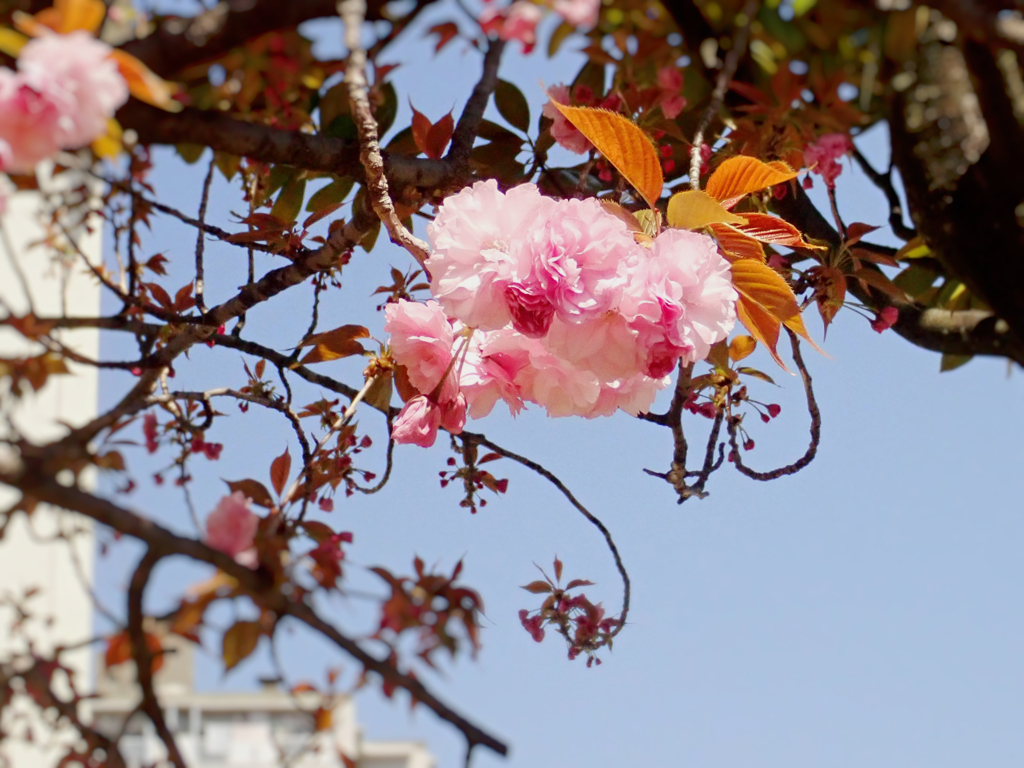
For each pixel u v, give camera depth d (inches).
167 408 58.8
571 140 58.4
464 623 51.4
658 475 60.2
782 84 54.6
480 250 54.3
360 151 56.4
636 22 55.2
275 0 51.4
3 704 50.5
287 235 59.0
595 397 55.9
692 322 54.0
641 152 55.3
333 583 51.5
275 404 60.4
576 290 53.5
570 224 53.7
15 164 49.8
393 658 51.0
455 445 61.7
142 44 51.1
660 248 54.1
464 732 50.4
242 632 51.1
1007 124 53.2
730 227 55.7
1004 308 54.5
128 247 57.4
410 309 57.0
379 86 57.4
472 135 59.1
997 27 51.5
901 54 52.5
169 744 50.5
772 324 56.6
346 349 60.4
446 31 54.0
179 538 50.4
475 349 57.4
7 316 52.9
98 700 53.4
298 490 58.1
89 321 56.3
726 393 60.1
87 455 51.6
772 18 53.2
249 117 55.8
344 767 51.8
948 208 54.4
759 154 56.9
